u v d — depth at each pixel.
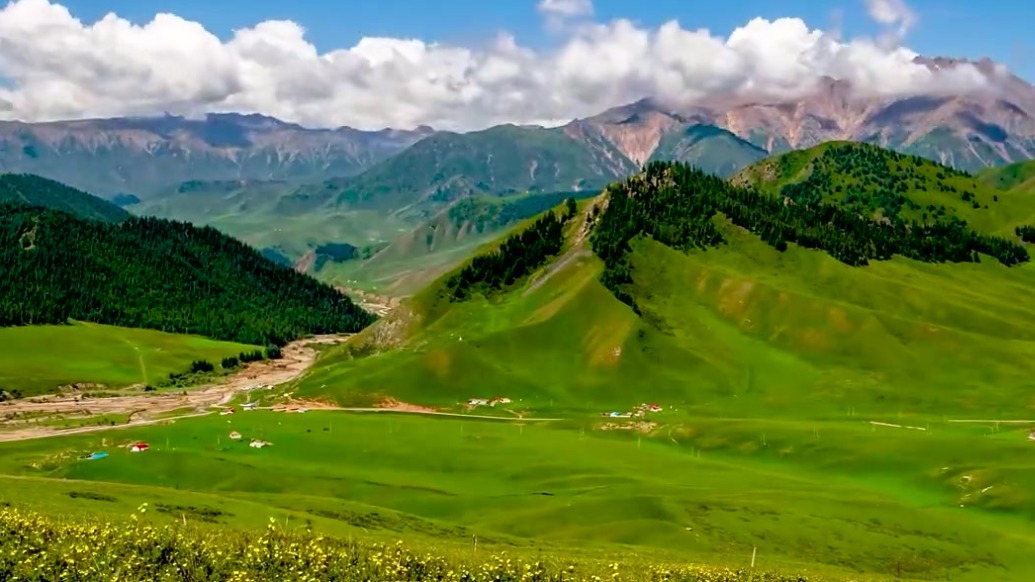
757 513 134.25
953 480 161.12
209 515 95.50
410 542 92.81
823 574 95.50
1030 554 121.12
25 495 90.19
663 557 101.75
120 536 57.56
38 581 50.75
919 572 115.00
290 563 57.44
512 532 125.62
